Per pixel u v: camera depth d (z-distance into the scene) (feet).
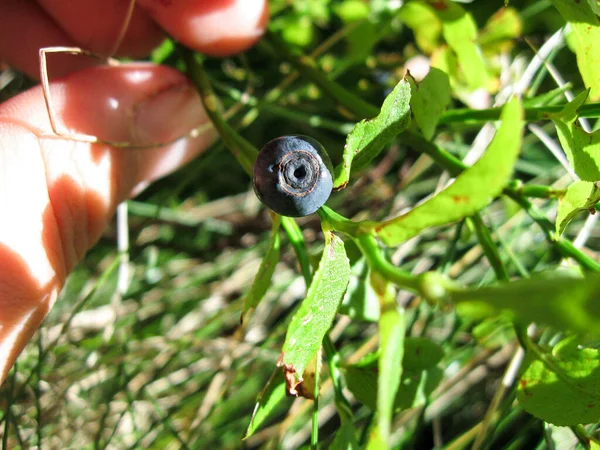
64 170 0.31
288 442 0.38
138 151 0.35
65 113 0.31
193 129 0.36
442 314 0.40
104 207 0.33
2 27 0.38
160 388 0.40
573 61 0.41
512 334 0.35
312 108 0.46
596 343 0.27
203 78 0.33
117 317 0.39
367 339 0.39
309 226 0.44
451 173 0.29
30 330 0.30
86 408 0.38
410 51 0.46
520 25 0.36
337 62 0.47
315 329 0.17
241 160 0.28
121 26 0.37
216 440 0.38
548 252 0.37
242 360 0.38
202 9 0.34
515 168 0.42
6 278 0.28
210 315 0.43
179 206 0.48
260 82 0.49
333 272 0.17
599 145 0.21
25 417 0.37
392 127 0.19
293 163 0.19
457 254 0.41
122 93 0.33
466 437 0.32
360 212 0.45
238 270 0.44
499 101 0.38
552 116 0.23
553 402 0.22
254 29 0.35
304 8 0.45
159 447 0.38
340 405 0.23
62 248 0.31
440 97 0.24
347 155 0.19
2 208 0.28
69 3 0.36
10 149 0.29
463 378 0.38
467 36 0.31
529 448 0.38
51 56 0.38
